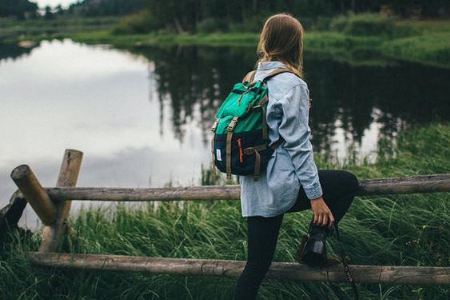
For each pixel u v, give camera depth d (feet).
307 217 12.94
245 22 195.00
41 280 10.75
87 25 437.17
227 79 74.84
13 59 118.73
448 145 23.34
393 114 42.37
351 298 9.98
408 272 8.75
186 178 28.19
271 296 10.13
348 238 11.94
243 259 11.64
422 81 59.82
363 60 87.20
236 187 9.84
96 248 12.35
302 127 7.12
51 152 35.99
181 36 203.72
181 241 13.06
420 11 156.76
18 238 11.63
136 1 553.23
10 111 53.42
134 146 37.04
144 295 10.88
